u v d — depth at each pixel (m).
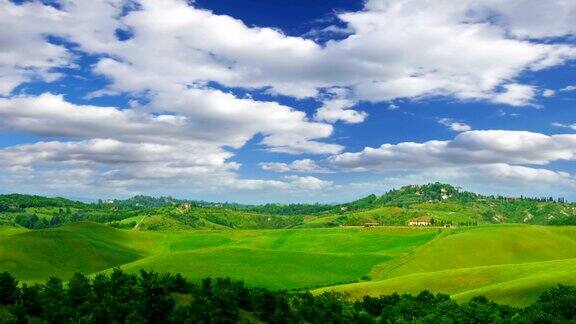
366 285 132.50
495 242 199.00
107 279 68.50
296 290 146.75
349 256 193.25
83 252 197.12
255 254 185.38
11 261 170.50
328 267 177.88
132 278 68.69
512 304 99.50
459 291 122.25
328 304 83.56
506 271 128.12
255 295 73.31
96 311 58.22
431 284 127.12
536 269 125.50
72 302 61.03
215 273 160.62
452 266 180.75
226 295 68.12
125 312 59.19
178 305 65.00
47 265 177.00
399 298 101.81
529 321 75.06
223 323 63.84
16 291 59.78
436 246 195.38
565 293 84.81
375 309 97.69
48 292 61.97
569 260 134.50
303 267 174.88
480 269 133.38
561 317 76.44
